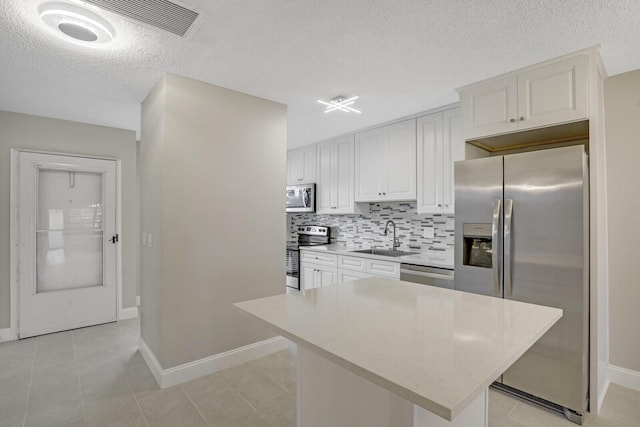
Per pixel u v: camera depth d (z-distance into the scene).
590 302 2.04
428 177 3.24
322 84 2.61
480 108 2.53
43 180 3.52
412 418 1.09
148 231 2.74
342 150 4.14
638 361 2.32
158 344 2.47
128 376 2.55
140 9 1.66
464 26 1.81
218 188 2.64
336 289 1.86
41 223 3.51
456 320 1.32
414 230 3.76
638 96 2.33
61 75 2.43
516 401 2.20
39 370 2.66
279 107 3.01
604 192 2.34
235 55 2.15
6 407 2.15
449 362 0.95
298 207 4.67
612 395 2.26
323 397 1.43
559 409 2.08
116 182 3.93
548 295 2.07
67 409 2.13
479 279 2.39
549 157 2.08
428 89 2.68
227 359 2.68
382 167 3.67
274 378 2.52
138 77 2.47
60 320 3.57
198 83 2.54
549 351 2.08
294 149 4.90
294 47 2.05
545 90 2.20
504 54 2.11
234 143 2.73
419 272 2.93
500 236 2.25
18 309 3.35
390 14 1.71
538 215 2.12
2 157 3.28
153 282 2.60
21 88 2.68
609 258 2.43
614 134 2.41
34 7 1.61
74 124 3.65
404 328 1.23
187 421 2.01
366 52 2.10
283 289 3.05
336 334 1.16
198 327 2.54
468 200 2.44
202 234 2.56
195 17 1.74
